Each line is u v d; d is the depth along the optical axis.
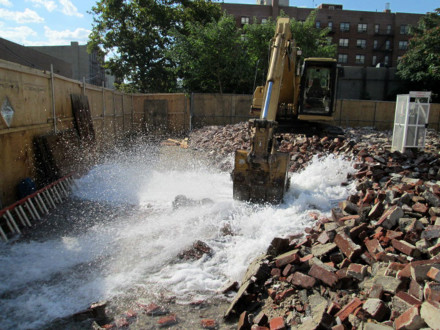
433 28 29.73
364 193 7.18
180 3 30.12
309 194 7.52
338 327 3.17
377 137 15.69
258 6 51.78
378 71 37.69
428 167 8.54
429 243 4.29
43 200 7.47
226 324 3.82
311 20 27.69
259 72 25.25
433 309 2.86
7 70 6.95
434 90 32.97
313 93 11.76
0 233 5.79
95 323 3.78
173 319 3.85
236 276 4.65
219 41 24.00
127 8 28.44
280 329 3.38
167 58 29.09
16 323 3.76
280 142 12.25
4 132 6.74
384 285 3.57
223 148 13.44
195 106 23.30
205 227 6.27
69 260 5.16
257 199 7.04
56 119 9.38
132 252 5.41
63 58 45.50
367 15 53.88
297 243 5.15
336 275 3.88
